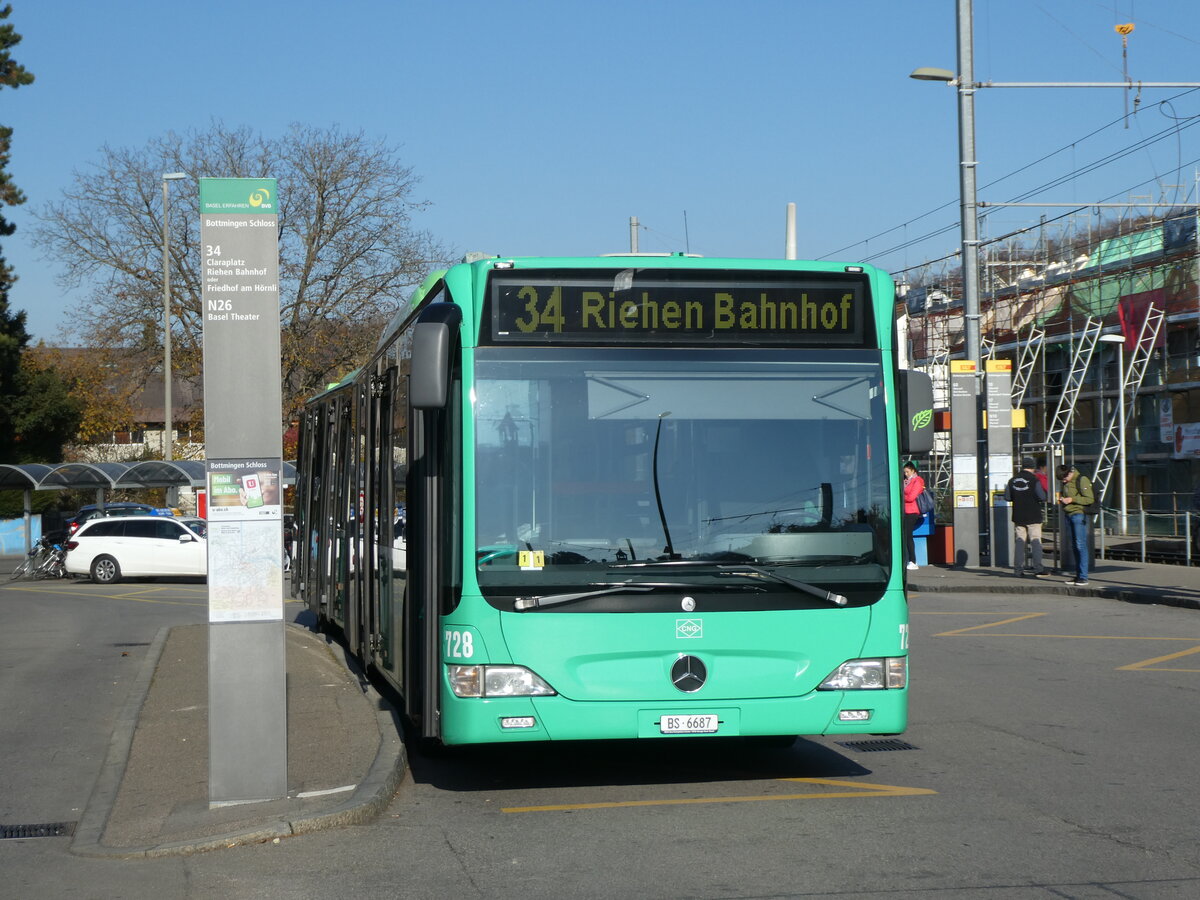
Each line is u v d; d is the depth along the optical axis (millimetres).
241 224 7445
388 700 11312
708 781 8445
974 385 26625
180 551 32594
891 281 8172
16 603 26797
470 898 5848
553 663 7418
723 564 7594
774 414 7859
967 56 24578
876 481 7898
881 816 7340
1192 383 31875
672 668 7480
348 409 14281
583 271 7824
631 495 7637
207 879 6238
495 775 8695
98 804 7812
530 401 7684
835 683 7652
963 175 25484
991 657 14750
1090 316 35875
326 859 6547
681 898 5773
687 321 7887
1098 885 5883
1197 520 27047
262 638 7535
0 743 10477
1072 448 36188
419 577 8586
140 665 15664
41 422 50969
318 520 17703
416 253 50812
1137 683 12695
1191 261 32281
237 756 7512
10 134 47062
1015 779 8336
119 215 49062
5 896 6082
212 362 7449
